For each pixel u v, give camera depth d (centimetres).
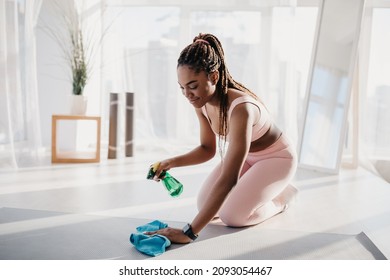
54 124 445
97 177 384
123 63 544
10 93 430
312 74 477
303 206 307
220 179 202
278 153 251
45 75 524
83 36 513
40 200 298
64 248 209
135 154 521
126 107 499
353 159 476
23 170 402
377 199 337
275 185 247
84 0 511
